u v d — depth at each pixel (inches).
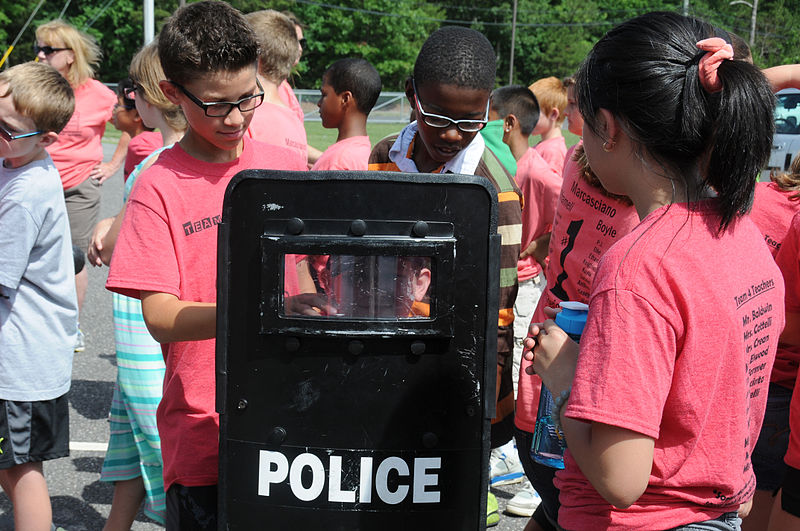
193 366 81.7
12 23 1505.9
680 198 56.8
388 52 2124.8
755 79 54.4
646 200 58.4
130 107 225.1
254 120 130.0
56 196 107.4
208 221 80.9
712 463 57.2
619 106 56.2
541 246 149.2
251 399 62.9
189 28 76.0
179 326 74.2
